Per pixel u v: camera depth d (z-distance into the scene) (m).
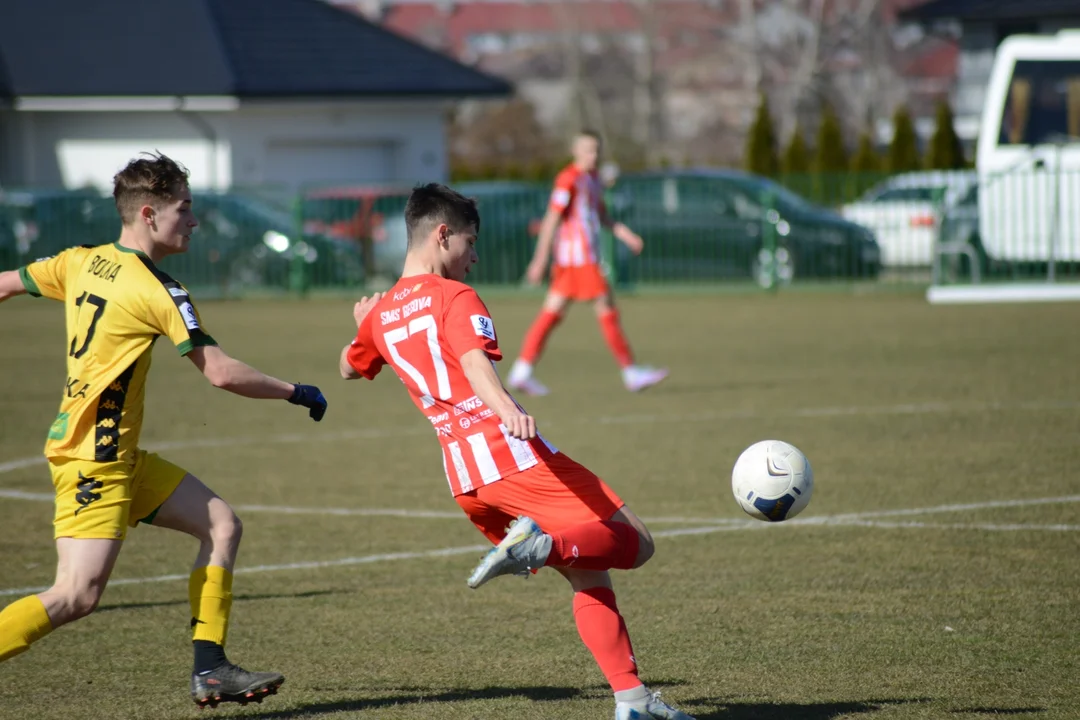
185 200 17.20
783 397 48.44
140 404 16.94
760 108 139.75
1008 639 20.61
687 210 97.81
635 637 21.20
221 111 127.62
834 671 19.27
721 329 73.94
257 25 135.25
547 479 16.27
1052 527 28.12
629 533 16.33
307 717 17.78
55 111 125.44
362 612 23.06
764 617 22.14
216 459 38.56
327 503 32.38
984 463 35.19
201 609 17.06
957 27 135.88
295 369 58.97
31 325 84.19
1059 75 86.56
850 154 166.50
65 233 97.62
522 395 50.84
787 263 96.19
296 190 110.44
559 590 24.48
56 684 19.36
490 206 98.75
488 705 18.11
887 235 96.69
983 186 87.19
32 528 30.08
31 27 129.50
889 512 29.89
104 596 24.38
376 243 100.19
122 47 128.88
